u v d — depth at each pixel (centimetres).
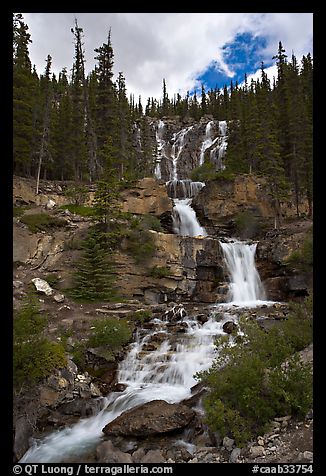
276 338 1162
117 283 2362
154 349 1599
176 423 1021
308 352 1141
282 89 4662
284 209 3759
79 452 978
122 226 2619
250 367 976
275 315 1905
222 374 992
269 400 940
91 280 2231
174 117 9306
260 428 902
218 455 866
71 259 2334
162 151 7494
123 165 3966
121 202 3028
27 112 3428
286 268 2572
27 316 1227
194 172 5219
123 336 1591
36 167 4053
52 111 4219
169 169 6944
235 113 5566
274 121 4291
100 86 4059
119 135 3953
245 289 2659
